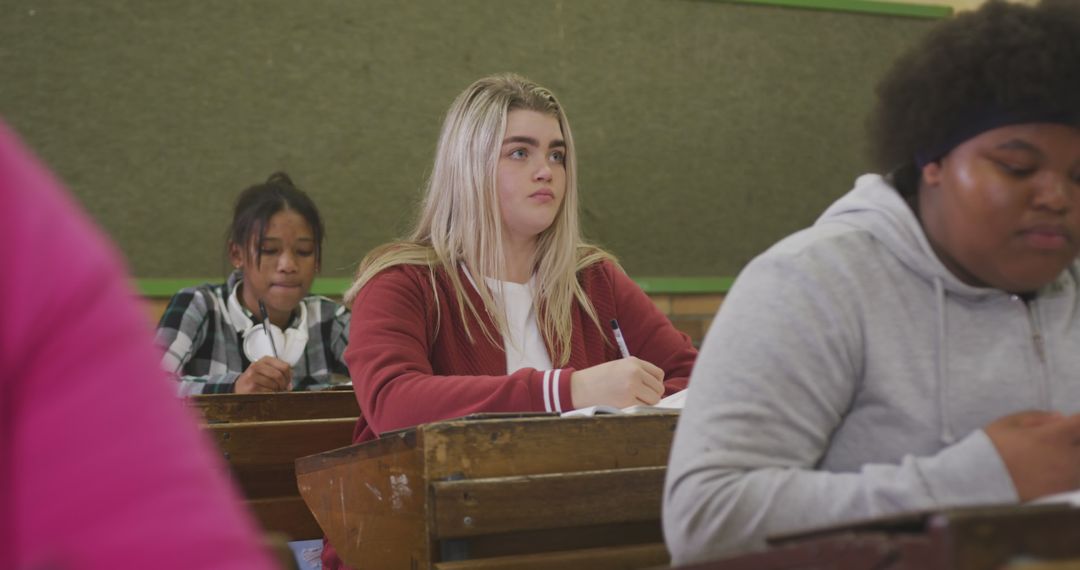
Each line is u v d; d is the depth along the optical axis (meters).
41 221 0.43
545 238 2.25
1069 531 0.67
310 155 4.68
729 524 0.97
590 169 5.05
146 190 4.47
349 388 3.05
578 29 5.04
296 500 2.39
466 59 4.88
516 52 4.95
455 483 1.33
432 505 1.33
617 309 2.36
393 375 1.94
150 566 0.42
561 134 2.24
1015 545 0.66
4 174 0.43
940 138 1.04
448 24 4.86
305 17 4.68
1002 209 1.00
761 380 1.02
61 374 0.43
